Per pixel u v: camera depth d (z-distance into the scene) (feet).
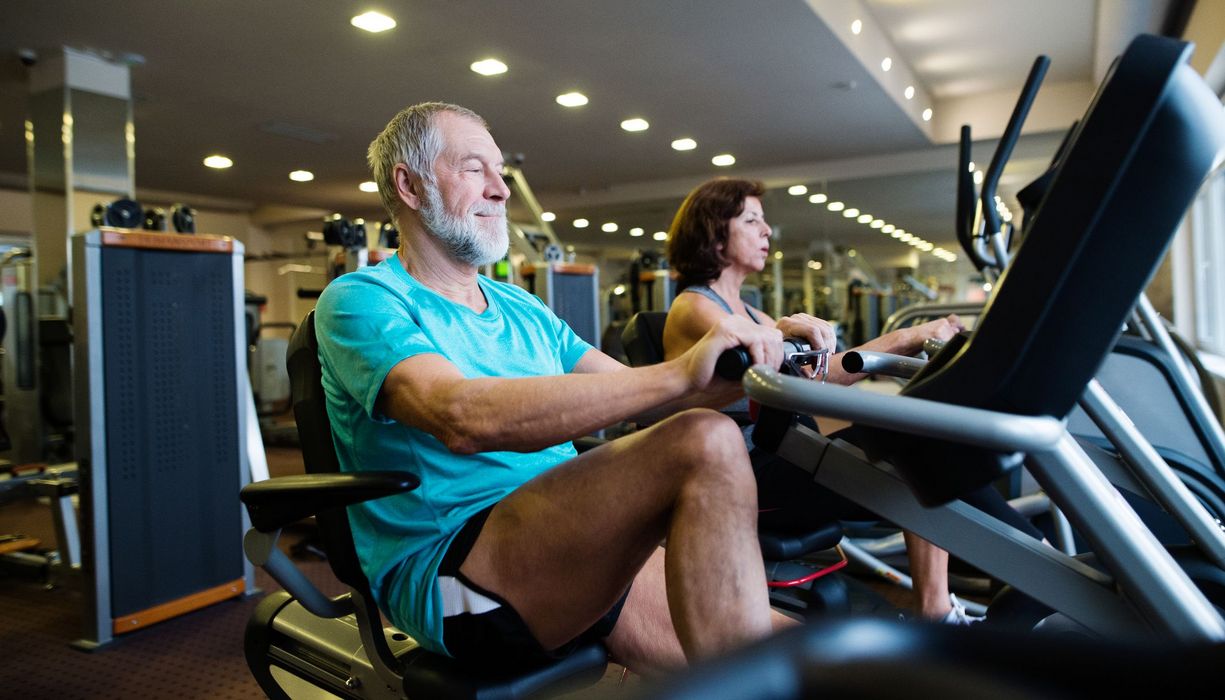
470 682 3.47
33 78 15.06
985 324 2.35
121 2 12.62
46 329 13.80
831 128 21.88
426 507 3.72
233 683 7.17
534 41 14.87
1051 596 2.70
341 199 30.27
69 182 14.52
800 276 26.48
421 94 17.87
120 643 8.11
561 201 30.35
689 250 6.78
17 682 7.29
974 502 4.75
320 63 15.66
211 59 15.25
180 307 8.66
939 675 0.94
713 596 3.08
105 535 8.07
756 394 2.58
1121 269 2.20
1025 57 20.22
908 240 25.21
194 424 8.81
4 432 13.32
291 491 3.44
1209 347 16.78
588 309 16.52
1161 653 1.00
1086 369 2.32
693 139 22.75
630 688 0.93
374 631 3.78
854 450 3.02
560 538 3.42
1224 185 15.61
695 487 3.16
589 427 3.24
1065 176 2.19
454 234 4.27
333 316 3.85
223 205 31.91
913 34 18.51
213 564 9.01
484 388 3.36
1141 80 2.08
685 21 14.12
